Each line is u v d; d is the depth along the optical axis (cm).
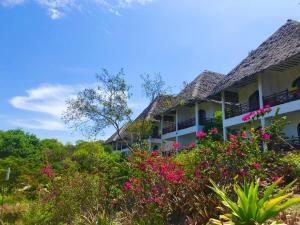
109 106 2222
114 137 4159
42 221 1002
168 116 3189
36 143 5609
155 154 829
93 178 1137
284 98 1756
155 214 698
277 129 725
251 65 1945
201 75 2842
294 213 577
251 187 480
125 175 1077
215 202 598
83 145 2427
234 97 2309
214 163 692
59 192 1074
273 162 716
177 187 708
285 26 2011
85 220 854
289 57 1605
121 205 913
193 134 2842
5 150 5081
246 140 696
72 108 2220
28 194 1550
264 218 462
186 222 632
